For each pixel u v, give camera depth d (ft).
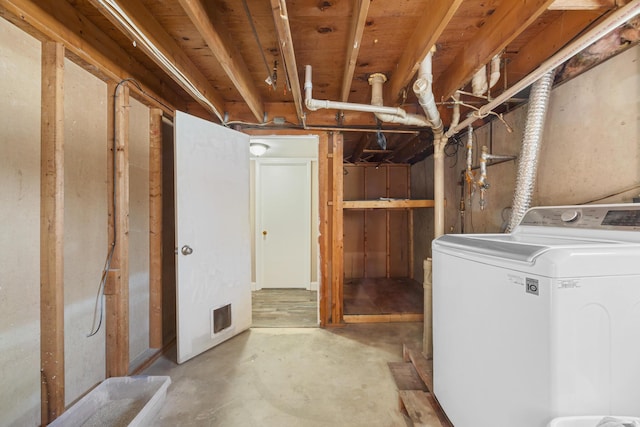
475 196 8.89
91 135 5.65
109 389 5.62
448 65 6.68
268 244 14.32
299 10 4.76
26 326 4.36
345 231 15.40
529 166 5.44
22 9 4.01
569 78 5.29
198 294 7.48
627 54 4.35
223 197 8.27
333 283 9.52
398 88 6.58
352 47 5.01
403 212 15.46
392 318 9.77
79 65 5.34
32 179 4.46
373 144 12.49
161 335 7.61
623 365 2.71
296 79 5.90
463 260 3.92
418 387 6.04
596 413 2.67
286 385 6.17
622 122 4.42
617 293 2.70
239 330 8.74
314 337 8.54
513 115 7.12
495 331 3.28
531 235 4.64
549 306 2.63
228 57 5.50
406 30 5.37
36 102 4.52
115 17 4.27
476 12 4.90
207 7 4.59
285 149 12.59
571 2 3.94
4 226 4.07
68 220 5.14
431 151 11.51
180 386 6.14
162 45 5.32
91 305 5.65
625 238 3.36
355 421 5.13
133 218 6.94
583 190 5.08
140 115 7.22
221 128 8.21
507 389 3.10
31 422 4.41
